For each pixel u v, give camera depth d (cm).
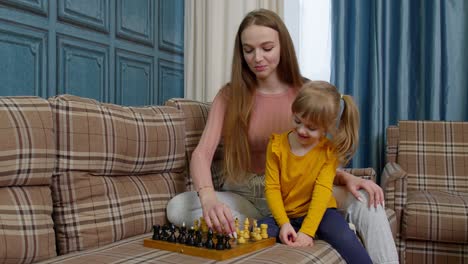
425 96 243
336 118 135
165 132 161
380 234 137
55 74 174
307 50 257
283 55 157
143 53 226
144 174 159
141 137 152
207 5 251
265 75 151
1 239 112
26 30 161
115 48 206
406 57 243
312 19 256
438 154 233
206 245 115
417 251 190
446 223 181
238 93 157
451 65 237
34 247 117
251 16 151
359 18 248
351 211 142
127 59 214
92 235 133
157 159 158
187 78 260
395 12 245
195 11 257
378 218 138
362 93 251
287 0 254
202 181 139
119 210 141
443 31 238
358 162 250
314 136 133
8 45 155
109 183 143
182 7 261
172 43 252
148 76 230
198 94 259
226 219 124
